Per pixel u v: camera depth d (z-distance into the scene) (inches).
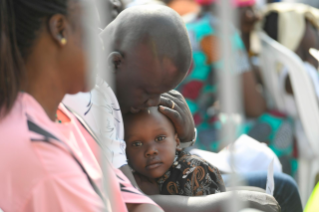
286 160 249.6
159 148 124.9
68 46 88.7
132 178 112.7
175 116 126.4
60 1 86.4
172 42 110.7
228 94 64.2
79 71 91.1
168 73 112.0
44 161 79.3
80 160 86.7
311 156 250.8
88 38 90.1
